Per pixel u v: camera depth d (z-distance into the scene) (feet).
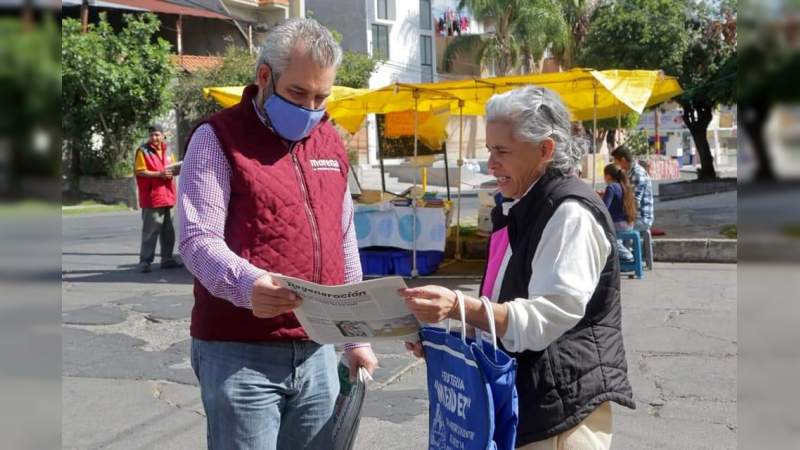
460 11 142.00
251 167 8.23
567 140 7.56
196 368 8.67
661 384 18.15
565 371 7.34
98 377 19.24
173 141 88.22
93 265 37.58
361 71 103.96
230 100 34.78
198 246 7.84
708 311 25.58
